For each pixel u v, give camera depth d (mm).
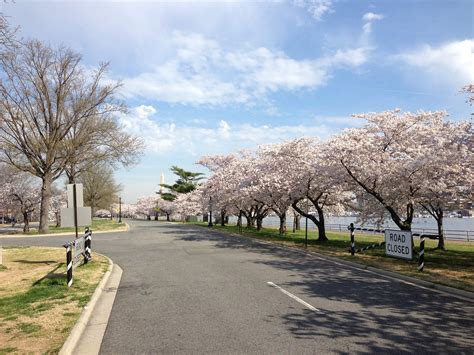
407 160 16359
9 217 76438
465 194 16438
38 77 30672
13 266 13234
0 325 6238
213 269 12234
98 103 32938
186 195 68938
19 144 31406
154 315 6961
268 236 27141
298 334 5777
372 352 5047
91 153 35062
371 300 7969
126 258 15383
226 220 60188
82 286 9445
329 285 9586
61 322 6395
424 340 5512
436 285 9297
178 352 5105
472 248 22219
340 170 18953
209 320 6566
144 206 94875
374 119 17734
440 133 16234
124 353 5121
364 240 25359
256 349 5168
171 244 21344
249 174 31266
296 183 23375
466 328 6070
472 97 13938
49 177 32812
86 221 12984
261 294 8555
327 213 39250
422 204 19453
